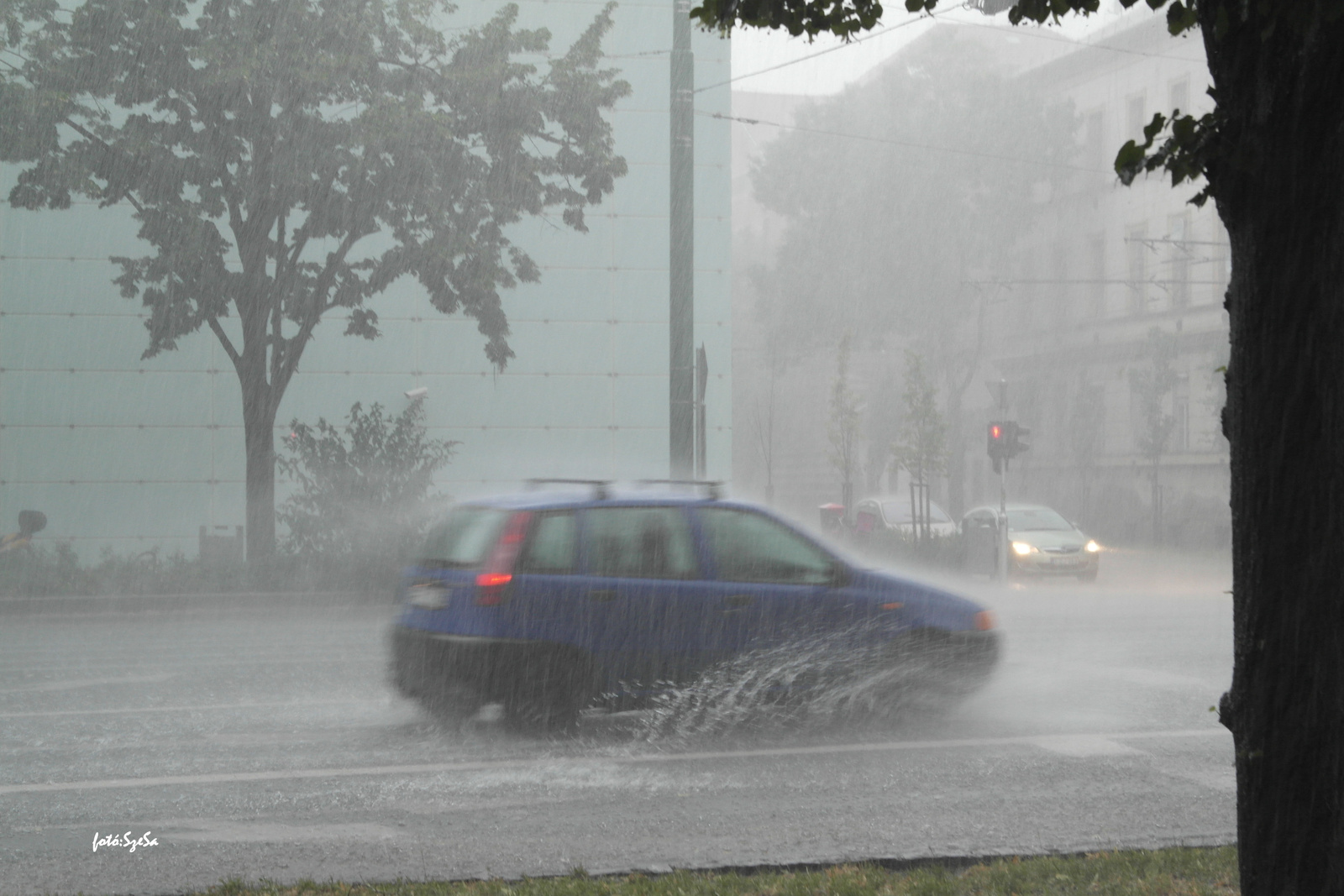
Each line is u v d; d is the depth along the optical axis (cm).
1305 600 639
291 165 4606
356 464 4753
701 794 1391
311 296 4769
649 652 1697
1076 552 5319
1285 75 620
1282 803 649
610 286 6334
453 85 4716
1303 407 634
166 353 6028
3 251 5912
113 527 5956
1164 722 1811
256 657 2614
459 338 6234
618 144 6350
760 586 1753
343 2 4562
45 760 1562
